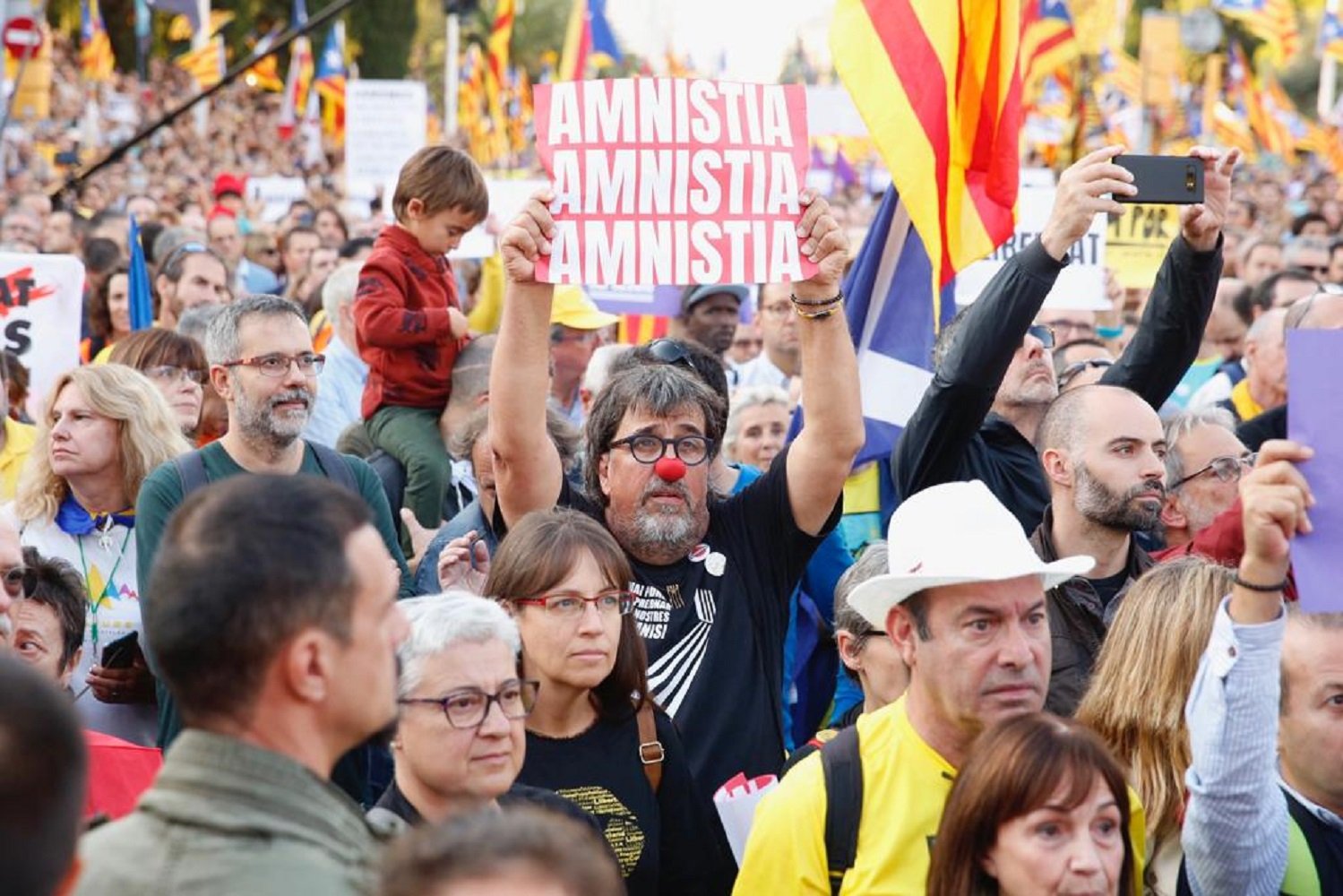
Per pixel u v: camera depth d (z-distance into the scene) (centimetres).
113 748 480
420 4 4981
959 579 411
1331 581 374
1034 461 703
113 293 1194
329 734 301
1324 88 3647
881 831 418
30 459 665
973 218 693
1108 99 3069
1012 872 374
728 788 494
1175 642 447
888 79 676
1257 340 962
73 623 569
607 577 493
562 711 493
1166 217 1252
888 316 743
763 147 550
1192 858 400
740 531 573
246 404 612
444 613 417
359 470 641
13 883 242
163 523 599
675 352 610
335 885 285
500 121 3562
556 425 729
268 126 3422
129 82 3409
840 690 656
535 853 249
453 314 847
